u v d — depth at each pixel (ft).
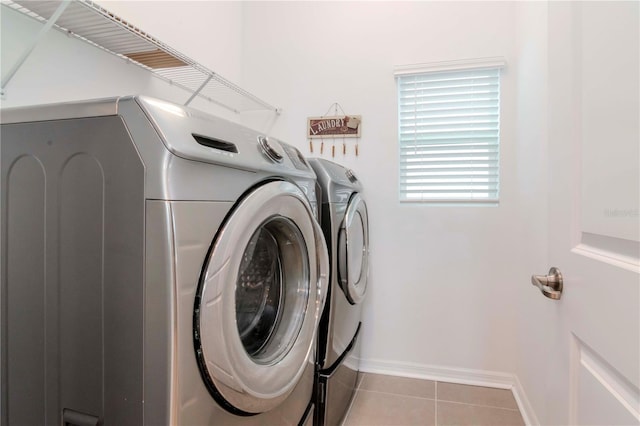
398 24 7.41
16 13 3.78
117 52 4.91
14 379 2.77
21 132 2.70
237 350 2.64
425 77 7.27
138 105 2.32
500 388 6.83
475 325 7.04
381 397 6.46
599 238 2.31
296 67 8.00
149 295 2.24
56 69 4.21
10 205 2.76
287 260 3.93
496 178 6.95
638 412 1.85
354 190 6.16
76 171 2.50
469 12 7.01
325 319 4.85
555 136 3.12
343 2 7.74
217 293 2.44
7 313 2.78
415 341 7.34
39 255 2.66
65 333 2.56
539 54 5.24
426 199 7.25
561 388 2.98
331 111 7.78
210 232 2.48
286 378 3.32
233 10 8.08
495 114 6.94
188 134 2.41
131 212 2.30
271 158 3.34
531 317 5.61
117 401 2.36
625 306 1.95
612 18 2.14
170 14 6.10
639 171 1.83
